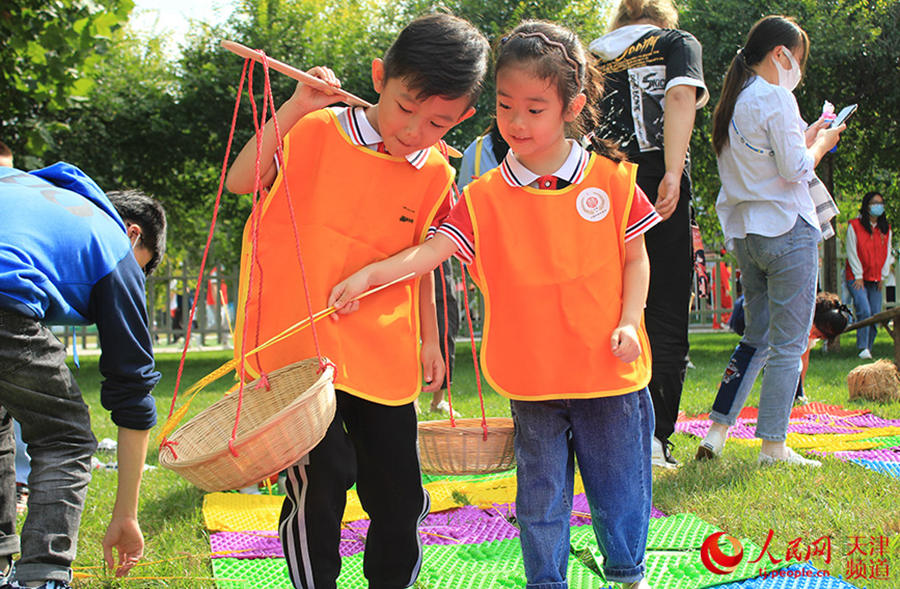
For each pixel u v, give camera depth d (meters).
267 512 3.21
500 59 2.11
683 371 3.87
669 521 2.91
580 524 3.01
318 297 2.07
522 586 2.41
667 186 3.62
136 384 1.97
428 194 2.25
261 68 11.19
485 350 2.22
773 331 3.79
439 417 5.43
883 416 5.45
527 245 2.19
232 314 21.77
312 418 1.78
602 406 2.15
